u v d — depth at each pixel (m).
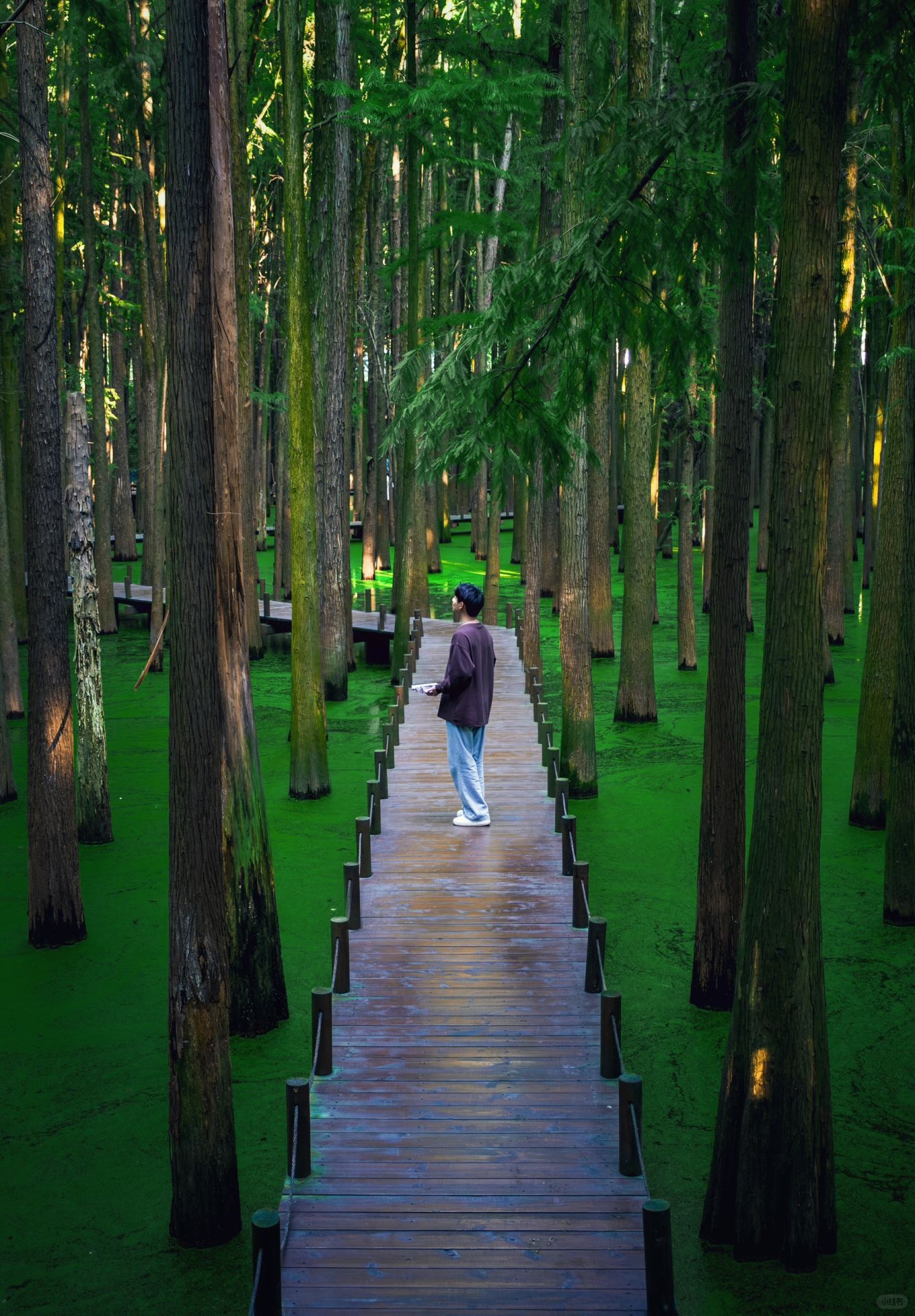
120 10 19.39
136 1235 6.66
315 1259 5.52
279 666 25.42
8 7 20.41
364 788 16.09
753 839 6.27
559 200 14.36
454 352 8.35
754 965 6.23
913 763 11.15
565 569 15.28
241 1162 7.29
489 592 27.14
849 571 28.56
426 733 16.75
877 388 31.31
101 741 13.79
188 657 6.23
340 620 21.72
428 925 9.36
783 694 6.07
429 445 8.60
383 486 36.06
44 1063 8.66
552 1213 5.84
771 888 6.15
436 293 35.22
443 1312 5.17
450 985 8.31
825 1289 6.04
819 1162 6.29
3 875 12.99
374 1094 6.92
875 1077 8.33
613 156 7.47
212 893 6.44
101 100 26.91
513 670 21.77
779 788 6.11
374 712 20.81
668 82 9.16
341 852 13.38
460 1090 6.95
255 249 35.94
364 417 45.16
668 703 21.03
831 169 5.80
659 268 7.84
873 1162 7.27
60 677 10.81
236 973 9.16
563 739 15.52
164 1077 8.43
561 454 8.70
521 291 7.94
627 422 18.97
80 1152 7.50
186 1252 6.50
